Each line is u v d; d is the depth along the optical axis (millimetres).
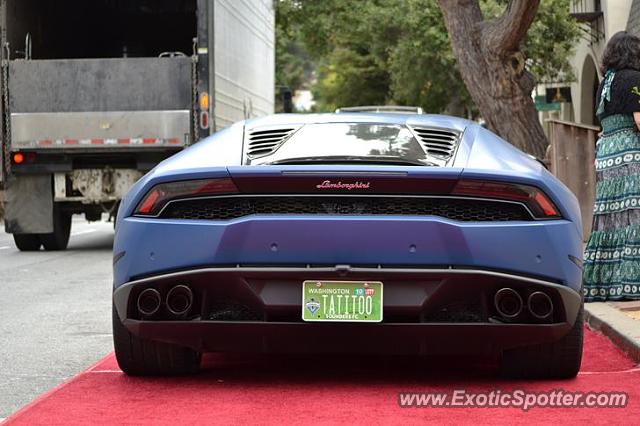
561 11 34219
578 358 6176
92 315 10359
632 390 5992
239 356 7219
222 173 5789
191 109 17172
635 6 23609
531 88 17047
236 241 5750
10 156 17672
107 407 5660
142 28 20781
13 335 9016
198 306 5926
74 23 19953
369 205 5789
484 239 5703
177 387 6168
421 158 6121
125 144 17219
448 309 5879
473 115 49562
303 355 7246
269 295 5777
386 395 5895
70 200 18266
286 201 5828
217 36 17578
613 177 9055
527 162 6234
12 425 5281
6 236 25859
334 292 5762
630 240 9047
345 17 44969
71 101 17281
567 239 5859
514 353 6211
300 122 6738
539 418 5324
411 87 44500
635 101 8898
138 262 5906
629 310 8781
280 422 5270
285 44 70375
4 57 17406
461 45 17203
